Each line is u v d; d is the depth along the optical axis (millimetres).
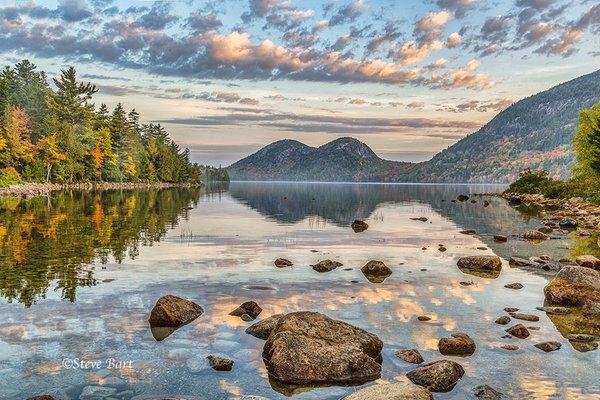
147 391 7156
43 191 75312
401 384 6809
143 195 77188
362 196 91500
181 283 14188
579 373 7922
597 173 64000
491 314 11281
